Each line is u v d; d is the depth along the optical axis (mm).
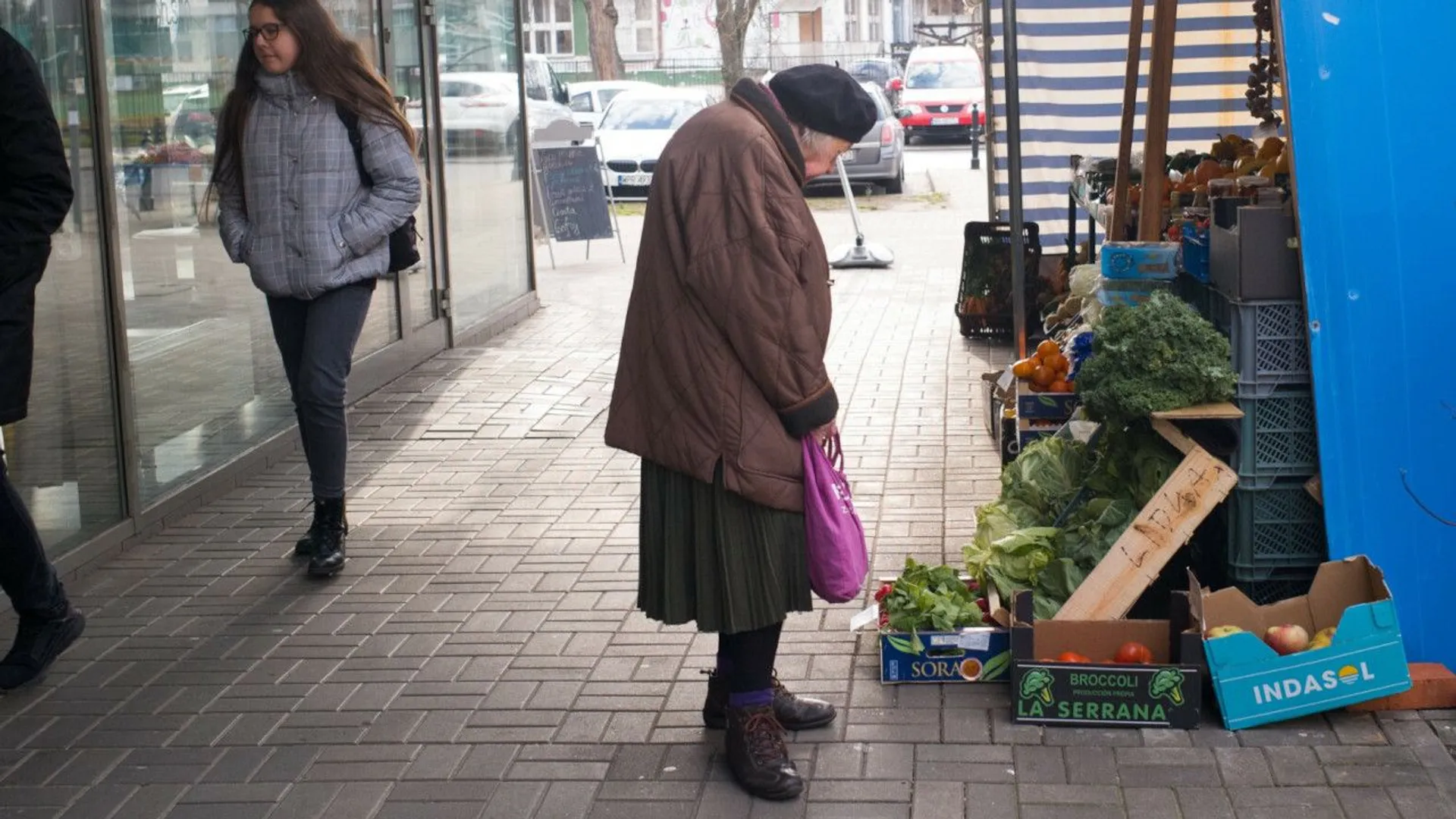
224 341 6750
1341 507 4090
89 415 5645
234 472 6660
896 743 3871
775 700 3955
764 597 3559
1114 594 4090
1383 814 3430
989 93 9289
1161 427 4176
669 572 3627
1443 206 4051
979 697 4129
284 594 5250
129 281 5961
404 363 8898
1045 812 3500
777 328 3389
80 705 4340
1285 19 4066
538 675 4453
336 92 5281
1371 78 4070
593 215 14008
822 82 3463
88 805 3732
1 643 4840
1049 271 9125
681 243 3455
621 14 41719
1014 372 5727
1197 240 4559
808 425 3482
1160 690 3867
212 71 6812
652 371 3535
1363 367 4066
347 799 3723
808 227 3438
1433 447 4070
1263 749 3754
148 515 5957
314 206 5262
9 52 4137
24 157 4152
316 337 5359
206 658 4672
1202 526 4582
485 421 7762
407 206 5402
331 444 5414
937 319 10305
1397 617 3879
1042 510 4648
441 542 5789
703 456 3482
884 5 49750
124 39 6016
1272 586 4281
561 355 9422
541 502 6312
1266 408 4176
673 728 4059
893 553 5441
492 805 3664
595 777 3789
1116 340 4234
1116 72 8648
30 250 4191
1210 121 8453
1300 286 4102
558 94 20656
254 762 3945
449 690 4363
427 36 9148
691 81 39438
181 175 6418
